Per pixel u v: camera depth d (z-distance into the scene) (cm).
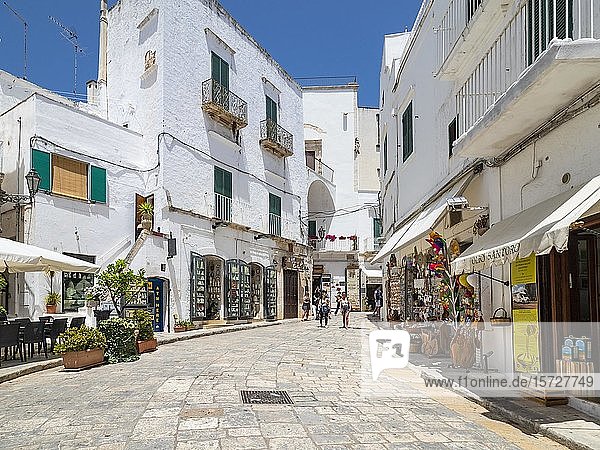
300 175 3512
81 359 1179
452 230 1410
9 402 852
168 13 2334
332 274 4272
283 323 2916
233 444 606
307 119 4456
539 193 903
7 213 1841
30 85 2319
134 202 2191
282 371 1141
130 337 1332
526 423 719
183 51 2406
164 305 2180
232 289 2622
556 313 826
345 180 4406
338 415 756
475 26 1038
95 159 2006
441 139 1469
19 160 1817
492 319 989
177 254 2258
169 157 2269
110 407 792
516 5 910
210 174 2528
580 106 764
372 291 4403
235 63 2792
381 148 2862
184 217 2314
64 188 1881
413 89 1836
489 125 880
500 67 991
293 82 3478
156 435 641
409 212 1906
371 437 649
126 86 2461
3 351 1437
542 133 875
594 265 811
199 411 759
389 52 2538
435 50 1534
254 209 2898
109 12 2598
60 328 1370
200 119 2489
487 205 1134
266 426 683
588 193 664
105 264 2005
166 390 914
